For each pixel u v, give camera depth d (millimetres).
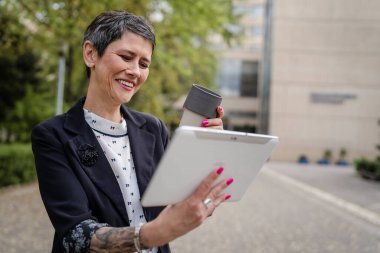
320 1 31656
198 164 1086
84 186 1298
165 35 9875
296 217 8258
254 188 13117
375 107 31219
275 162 30391
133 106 14375
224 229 6844
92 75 1415
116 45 1334
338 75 31594
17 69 15242
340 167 27203
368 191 13578
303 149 31703
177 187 1082
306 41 31891
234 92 45094
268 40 33938
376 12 31281
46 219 6758
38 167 1312
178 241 5938
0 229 5926
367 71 31344
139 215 1421
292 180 16422
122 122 1483
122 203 1345
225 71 44938
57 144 1319
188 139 1028
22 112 13992
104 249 1133
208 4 8898
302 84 31828
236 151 1159
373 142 31266
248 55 44906
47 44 10492
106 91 1376
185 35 10055
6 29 8273
